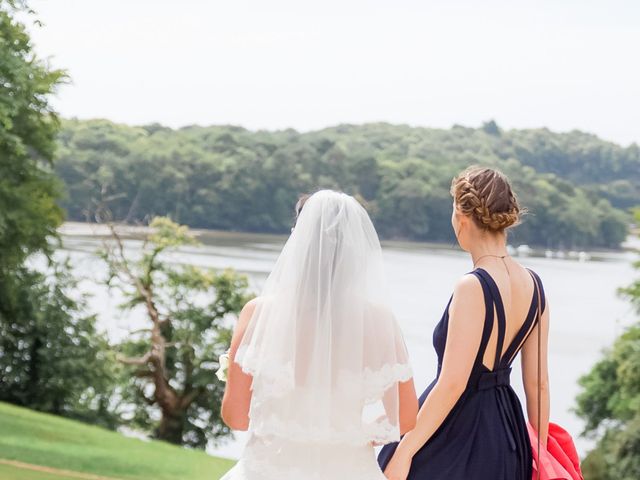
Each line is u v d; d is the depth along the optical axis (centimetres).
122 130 13100
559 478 385
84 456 1919
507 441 381
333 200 368
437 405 372
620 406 3566
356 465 361
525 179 15825
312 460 357
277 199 13738
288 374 350
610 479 3027
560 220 15462
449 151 18638
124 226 4094
